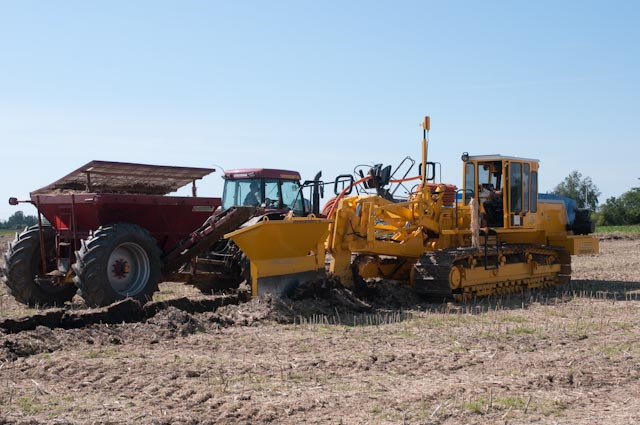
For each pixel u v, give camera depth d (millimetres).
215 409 5957
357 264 13570
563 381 7000
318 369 7375
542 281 15773
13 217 64812
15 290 12055
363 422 5645
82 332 8766
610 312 11648
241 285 14609
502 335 9375
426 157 13812
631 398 6426
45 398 6207
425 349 8445
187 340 8836
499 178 15125
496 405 6117
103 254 10773
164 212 12328
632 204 70000
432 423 5645
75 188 12414
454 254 12867
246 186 16312
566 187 92312
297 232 11484
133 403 6074
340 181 13258
